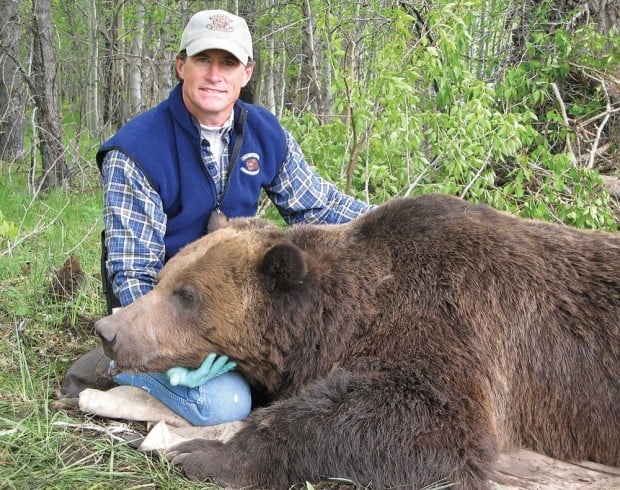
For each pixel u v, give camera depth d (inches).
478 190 106.1
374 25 131.5
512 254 56.4
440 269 55.2
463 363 51.5
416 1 118.0
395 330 53.7
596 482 52.2
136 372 55.0
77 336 77.2
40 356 71.2
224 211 69.2
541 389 54.9
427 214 58.4
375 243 57.6
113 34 213.8
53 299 85.3
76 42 268.8
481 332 53.4
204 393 55.9
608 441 54.4
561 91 134.7
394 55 99.6
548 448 55.8
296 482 50.0
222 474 49.8
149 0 217.9
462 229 57.1
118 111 235.9
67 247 107.8
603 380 54.1
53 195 149.5
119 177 63.7
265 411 52.1
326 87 153.2
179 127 65.7
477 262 55.5
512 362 54.7
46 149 160.9
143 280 63.8
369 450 48.6
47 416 54.6
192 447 51.7
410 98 99.9
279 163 71.8
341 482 49.8
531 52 129.9
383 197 103.9
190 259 56.7
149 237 64.6
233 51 63.2
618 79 131.1
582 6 132.3
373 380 50.8
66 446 52.4
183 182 66.2
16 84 189.0
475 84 108.0
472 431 49.0
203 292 55.2
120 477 48.9
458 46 108.7
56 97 163.8
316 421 49.8
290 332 55.6
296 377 56.4
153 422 57.0
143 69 232.4
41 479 47.6
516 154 113.5
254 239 58.1
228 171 68.2
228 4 187.8
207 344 55.9
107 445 52.1
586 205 107.3
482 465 48.6
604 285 55.8
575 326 54.8
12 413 57.3
